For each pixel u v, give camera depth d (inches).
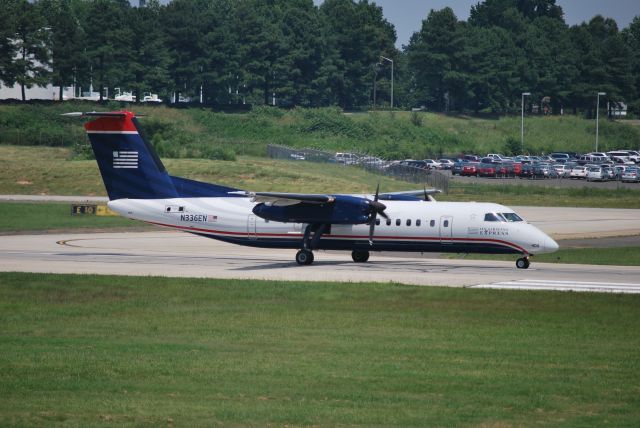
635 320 4153.5
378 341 3703.3
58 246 7514.8
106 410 2628.0
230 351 3484.3
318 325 4067.4
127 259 6550.2
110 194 6540.4
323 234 6245.1
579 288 5068.9
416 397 2795.3
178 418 2544.3
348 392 2854.3
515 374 3115.2
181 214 6427.2
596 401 2760.8
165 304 4613.7
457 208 6097.4
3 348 3531.0
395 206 6200.8
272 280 5319.9
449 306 4525.1
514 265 6363.2
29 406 2672.2
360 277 5531.5
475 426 2487.7
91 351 3474.4
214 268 6023.6
